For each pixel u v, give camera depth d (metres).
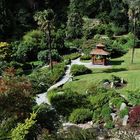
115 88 63.38
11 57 98.62
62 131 25.05
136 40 104.88
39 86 68.50
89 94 60.66
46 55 97.88
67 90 63.41
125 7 121.69
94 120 48.94
